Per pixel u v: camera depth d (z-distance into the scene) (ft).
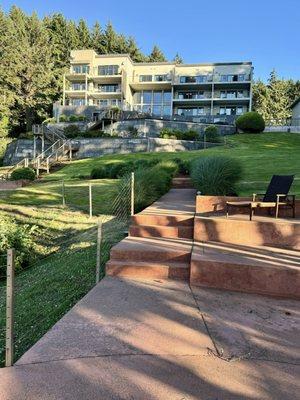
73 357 8.63
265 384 7.72
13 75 130.62
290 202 20.16
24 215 31.17
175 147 77.71
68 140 80.28
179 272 14.51
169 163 42.60
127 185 28.76
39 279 18.04
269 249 15.93
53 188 41.81
